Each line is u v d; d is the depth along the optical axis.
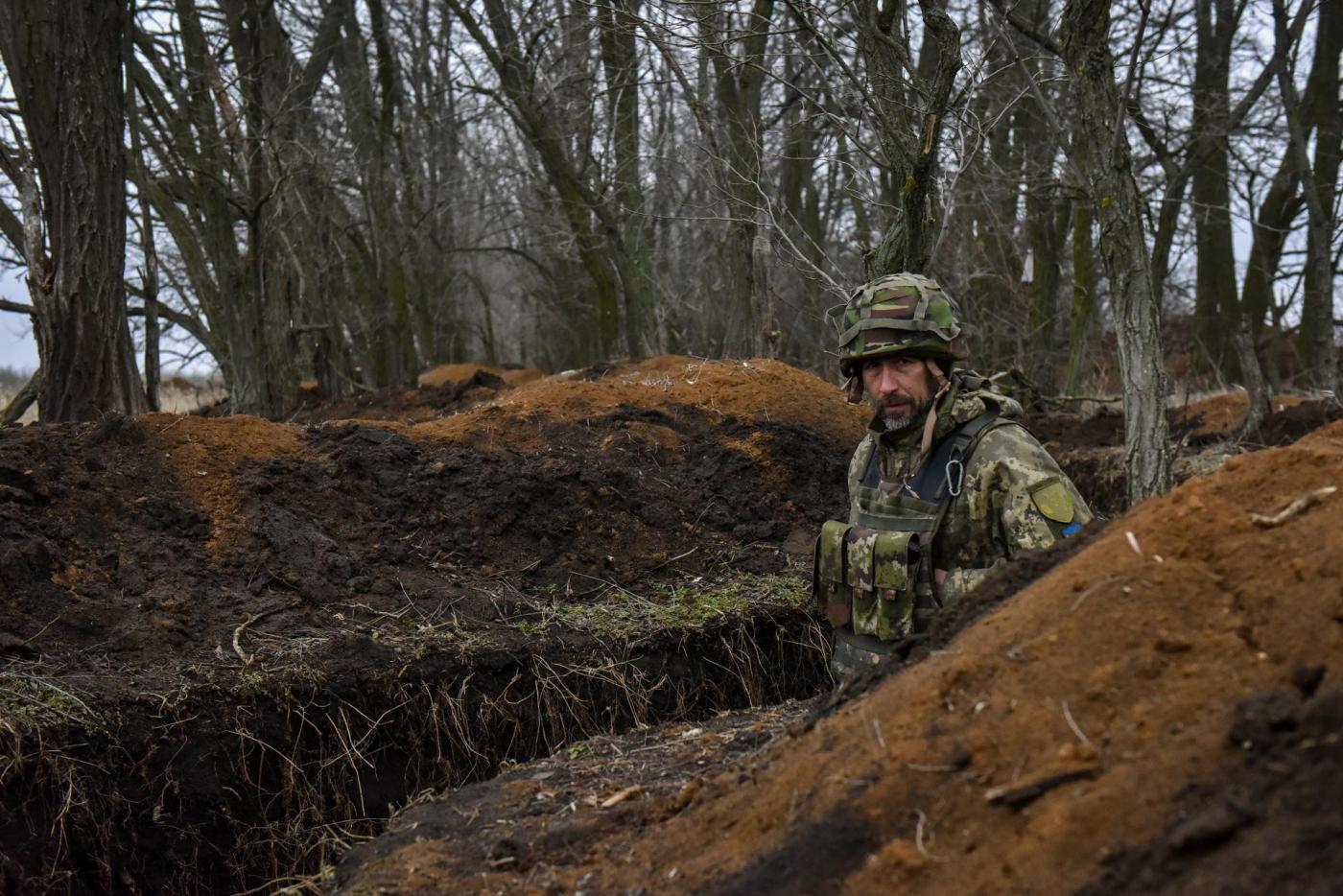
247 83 13.77
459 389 12.26
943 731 2.32
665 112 14.95
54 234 7.74
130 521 6.16
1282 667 2.08
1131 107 9.91
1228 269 17.05
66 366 7.72
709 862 2.43
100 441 6.59
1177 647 2.22
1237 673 2.11
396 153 20.73
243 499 6.54
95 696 4.77
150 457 6.61
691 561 7.14
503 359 36.44
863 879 2.10
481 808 3.35
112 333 7.86
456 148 22.52
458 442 7.65
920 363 3.62
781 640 6.36
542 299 25.80
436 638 5.73
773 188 9.86
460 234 26.08
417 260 21.31
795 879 2.20
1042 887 1.89
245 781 4.91
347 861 3.22
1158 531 2.51
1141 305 5.63
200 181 12.61
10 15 7.51
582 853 2.83
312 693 5.18
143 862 4.62
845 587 3.75
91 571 5.75
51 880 4.35
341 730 5.16
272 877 4.86
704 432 8.34
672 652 6.10
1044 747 2.17
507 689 5.62
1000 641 2.46
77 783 4.50
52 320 7.70
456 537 6.81
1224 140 13.90
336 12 17.73
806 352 13.83
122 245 7.91
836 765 2.43
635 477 7.67
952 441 3.61
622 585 6.80
